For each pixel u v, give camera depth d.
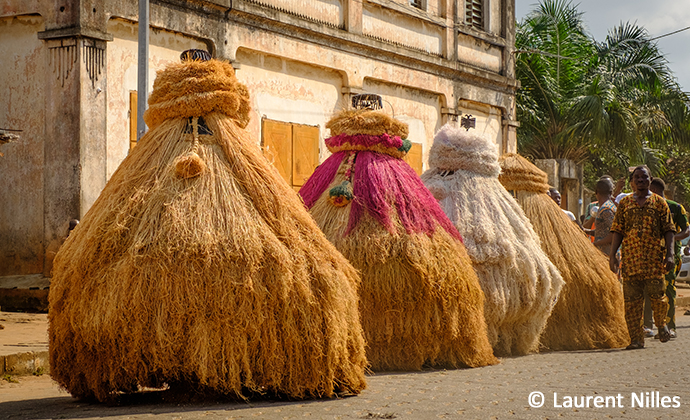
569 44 22.70
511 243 7.44
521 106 22.00
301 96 14.44
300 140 14.30
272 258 4.70
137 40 11.82
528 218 8.34
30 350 7.14
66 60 11.06
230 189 4.87
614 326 8.57
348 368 5.01
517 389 5.40
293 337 4.71
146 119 5.27
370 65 15.83
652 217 8.64
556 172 21.41
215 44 12.62
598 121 21.45
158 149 5.01
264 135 13.57
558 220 8.59
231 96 5.14
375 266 6.23
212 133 5.09
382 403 4.75
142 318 4.47
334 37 14.80
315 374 4.80
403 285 6.21
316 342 4.77
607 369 6.59
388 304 6.22
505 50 20.19
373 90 16.17
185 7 12.15
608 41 24.98
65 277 4.72
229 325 4.53
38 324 9.45
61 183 11.10
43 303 10.89
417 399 4.92
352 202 6.48
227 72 5.27
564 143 22.23
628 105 22.77
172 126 5.08
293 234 4.91
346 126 6.82
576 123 21.83
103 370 4.62
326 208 6.57
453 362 6.48
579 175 22.86
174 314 4.46
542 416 4.46
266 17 13.38
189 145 5.00
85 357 4.66
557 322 8.29
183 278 4.49
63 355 4.74
